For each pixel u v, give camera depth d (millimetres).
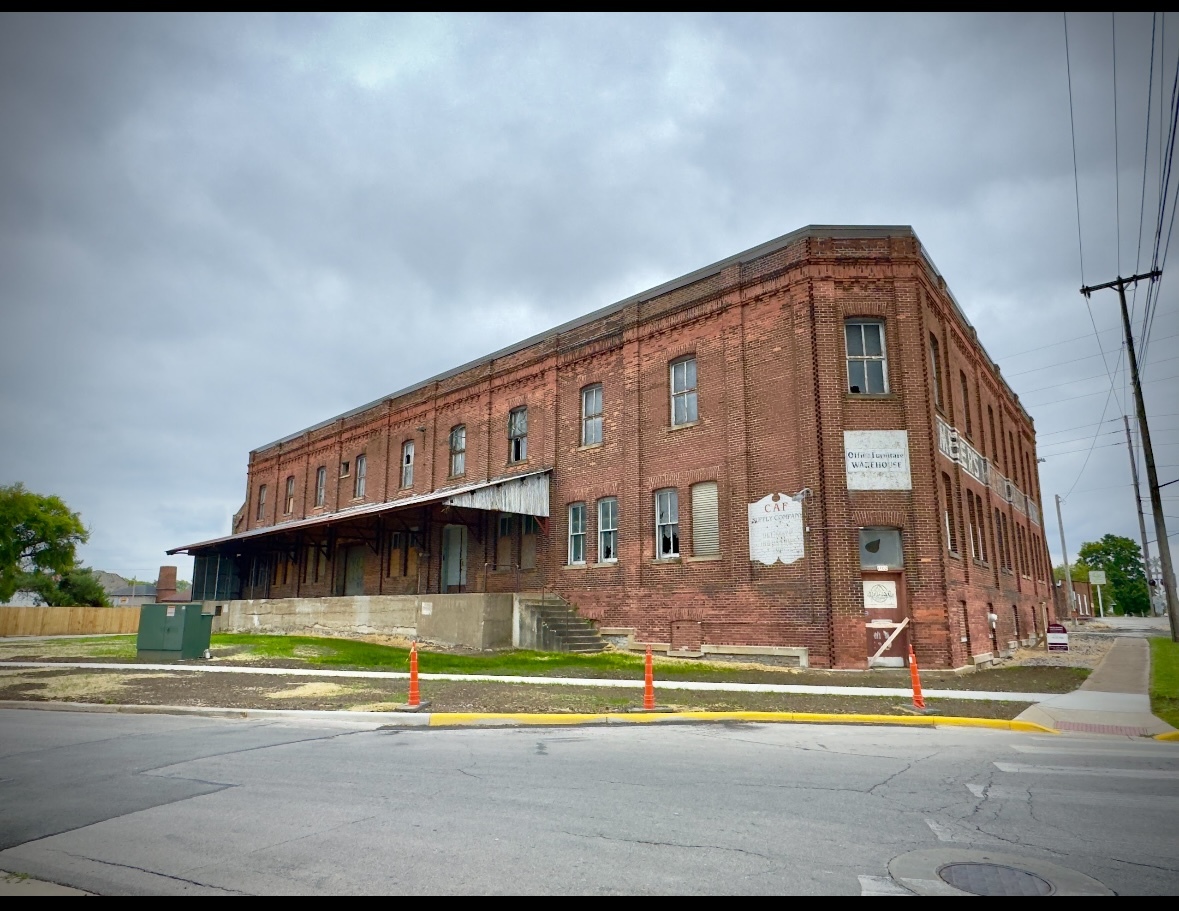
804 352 19766
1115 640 32781
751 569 20078
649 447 23109
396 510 24844
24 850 5781
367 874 5180
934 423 19469
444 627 23703
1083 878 5105
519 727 11734
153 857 5590
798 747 9938
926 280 20703
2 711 13438
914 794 7359
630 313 24172
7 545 53656
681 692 14969
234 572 42562
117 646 25766
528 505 25109
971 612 20594
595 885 4945
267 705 13320
